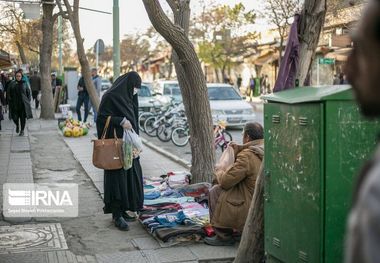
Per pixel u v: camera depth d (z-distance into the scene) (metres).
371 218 1.30
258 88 43.88
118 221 6.70
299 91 3.91
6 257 5.65
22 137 16.52
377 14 1.40
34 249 5.94
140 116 19.84
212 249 5.89
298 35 5.18
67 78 27.98
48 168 11.24
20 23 37.59
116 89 6.61
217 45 45.41
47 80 23.20
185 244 6.05
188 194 7.77
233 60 46.19
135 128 6.66
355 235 1.38
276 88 5.21
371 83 1.44
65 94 28.86
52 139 16.11
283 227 4.01
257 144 6.02
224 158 6.03
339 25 22.36
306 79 5.19
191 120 8.12
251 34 43.75
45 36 23.03
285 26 30.42
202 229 6.14
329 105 3.48
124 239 6.31
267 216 4.25
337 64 31.31
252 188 5.89
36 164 11.68
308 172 3.65
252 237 4.80
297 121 3.75
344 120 3.50
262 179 4.71
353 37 1.52
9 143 15.10
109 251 5.88
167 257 5.65
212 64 46.59
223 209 5.94
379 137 1.53
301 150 3.72
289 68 5.18
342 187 3.53
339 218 3.54
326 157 3.50
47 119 23.12
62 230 6.67
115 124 6.53
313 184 3.60
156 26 7.10
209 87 20.83
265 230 4.31
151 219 6.55
